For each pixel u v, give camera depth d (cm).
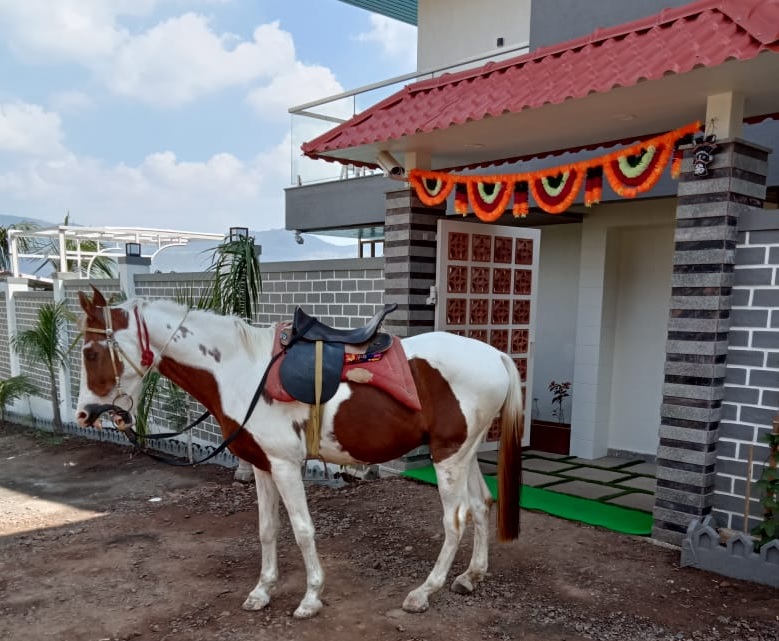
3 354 1205
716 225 386
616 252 691
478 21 827
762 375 384
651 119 441
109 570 410
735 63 328
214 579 390
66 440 923
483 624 326
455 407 341
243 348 341
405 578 384
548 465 651
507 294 632
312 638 316
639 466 651
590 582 368
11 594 377
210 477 666
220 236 1309
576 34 623
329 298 641
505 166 682
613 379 705
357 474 600
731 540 367
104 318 332
